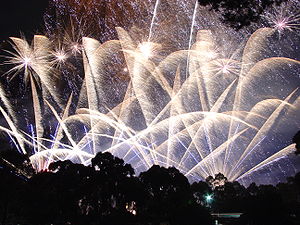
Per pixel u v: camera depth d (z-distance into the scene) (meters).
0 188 35.09
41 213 34.06
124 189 34.50
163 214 35.88
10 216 37.38
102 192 34.50
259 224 32.16
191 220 35.50
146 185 37.28
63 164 36.31
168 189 37.28
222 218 47.75
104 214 34.28
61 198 34.25
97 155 35.91
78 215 34.34
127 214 33.47
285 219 31.89
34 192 34.38
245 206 34.00
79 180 34.78
